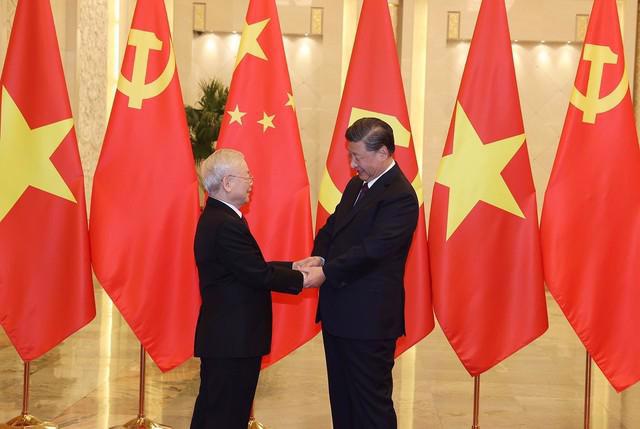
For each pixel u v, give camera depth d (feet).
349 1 50.31
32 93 14.78
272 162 15.39
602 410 18.93
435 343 27.63
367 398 13.12
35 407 17.54
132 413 17.25
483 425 17.43
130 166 15.03
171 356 15.12
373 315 12.99
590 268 14.51
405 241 13.14
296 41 50.72
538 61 49.57
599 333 14.52
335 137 15.35
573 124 14.66
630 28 44.29
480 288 14.71
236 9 50.37
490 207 14.69
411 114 49.34
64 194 14.76
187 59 50.21
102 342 25.38
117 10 46.75
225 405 12.98
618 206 14.46
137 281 14.99
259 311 13.10
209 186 13.11
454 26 48.80
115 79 46.65
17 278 14.73
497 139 14.71
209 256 12.80
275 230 15.33
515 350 14.64
